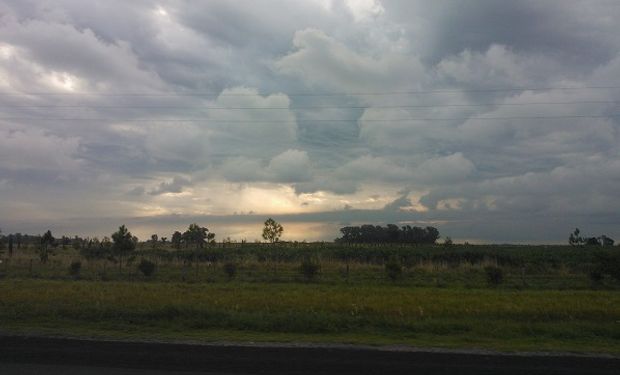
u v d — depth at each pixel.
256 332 14.50
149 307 17.97
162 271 41.94
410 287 30.03
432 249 67.19
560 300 22.81
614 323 16.73
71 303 19.45
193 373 9.76
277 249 69.75
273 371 9.98
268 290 27.14
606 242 85.00
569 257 53.78
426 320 16.22
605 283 33.66
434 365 10.46
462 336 14.30
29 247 76.44
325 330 14.80
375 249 66.00
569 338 14.37
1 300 20.39
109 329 14.55
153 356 10.88
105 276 36.62
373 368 10.22
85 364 10.30
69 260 49.97
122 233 43.41
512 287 30.66
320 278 36.06
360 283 32.62
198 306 17.84
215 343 12.31
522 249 77.38
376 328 15.26
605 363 10.80
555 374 9.91
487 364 10.62
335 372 9.96
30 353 11.06
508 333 14.70
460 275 38.88
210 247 73.94
